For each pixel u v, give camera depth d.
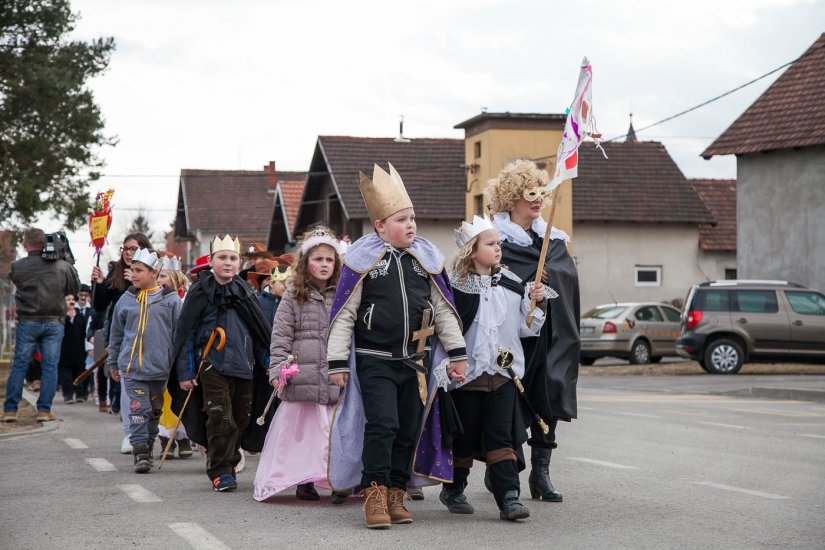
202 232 66.38
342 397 6.88
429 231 42.97
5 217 30.58
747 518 6.80
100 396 15.90
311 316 7.85
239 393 8.49
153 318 9.51
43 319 13.51
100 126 30.92
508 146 38.06
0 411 15.95
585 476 8.67
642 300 42.66
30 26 30.94
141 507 7.36
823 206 29.50
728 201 44.88
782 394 18.27
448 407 6.69
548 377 7.14
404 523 6.68
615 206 42.22
